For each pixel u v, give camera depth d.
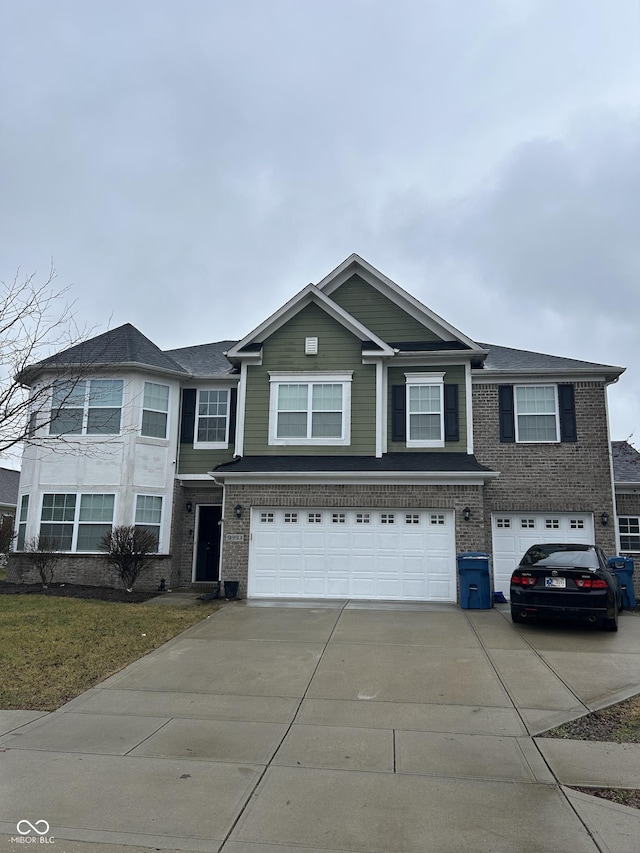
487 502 16.77
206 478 18.12
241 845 4.27
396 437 16.80
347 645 10.13
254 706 7.32
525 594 11.12
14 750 5.96
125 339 18.52
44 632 10.70
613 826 4.50
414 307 17.73
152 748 6.03
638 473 18.42
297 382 17.02
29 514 17.30
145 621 11.81
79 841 4.30
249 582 14.92
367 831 4.45
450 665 8.95
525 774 5.42
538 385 17.28
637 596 17.03
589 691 7.74
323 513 15.12
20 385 11.97
